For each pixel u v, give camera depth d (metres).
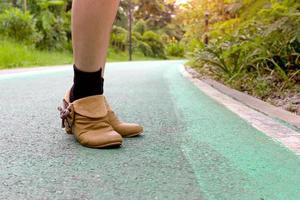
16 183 1.27
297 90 3.86
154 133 2.02
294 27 3.70
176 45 33.53
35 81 5.29
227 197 1.17
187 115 2.60
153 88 4.50
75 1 1.61
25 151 1.63
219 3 7.97
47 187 1.24
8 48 11.09
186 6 9.72
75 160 1.52
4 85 4.62
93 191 1.21
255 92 4.12
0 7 15.78
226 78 5.41
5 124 2.18
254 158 1.58
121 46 26.28
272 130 2.13
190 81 5.64
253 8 4.83
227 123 2.32
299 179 1.33
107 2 1.60
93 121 1.73
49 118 2.37
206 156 1.60
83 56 1.69
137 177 1.34
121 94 3.82
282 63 4.42
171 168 1.44
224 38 5.58
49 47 15.99
